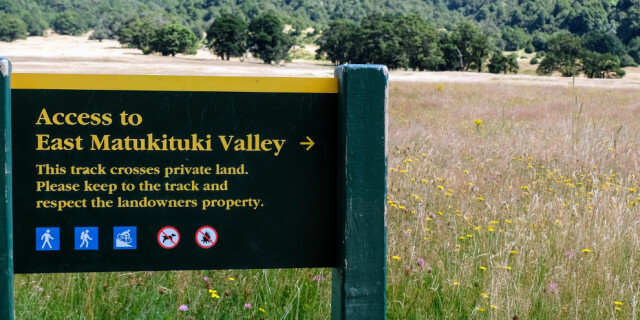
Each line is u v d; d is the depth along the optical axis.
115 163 2.53
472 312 3.52
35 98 2.47
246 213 2.60
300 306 3.69
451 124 13.84
